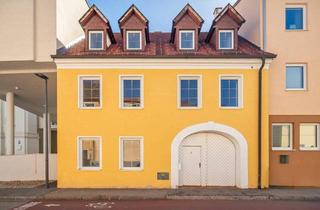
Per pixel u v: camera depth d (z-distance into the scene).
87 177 15.14
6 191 14.52
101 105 15.26
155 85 15.30
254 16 16.92
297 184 15.45
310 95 15.71
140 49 15.93
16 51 15.00
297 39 15.88
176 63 15.25
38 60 15.18
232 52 15.77
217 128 15.23
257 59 15.20
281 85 15.73
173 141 15.22
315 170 15.48
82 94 15.45
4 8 15.10
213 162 15.77
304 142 15.91
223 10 15.98
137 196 13.33
